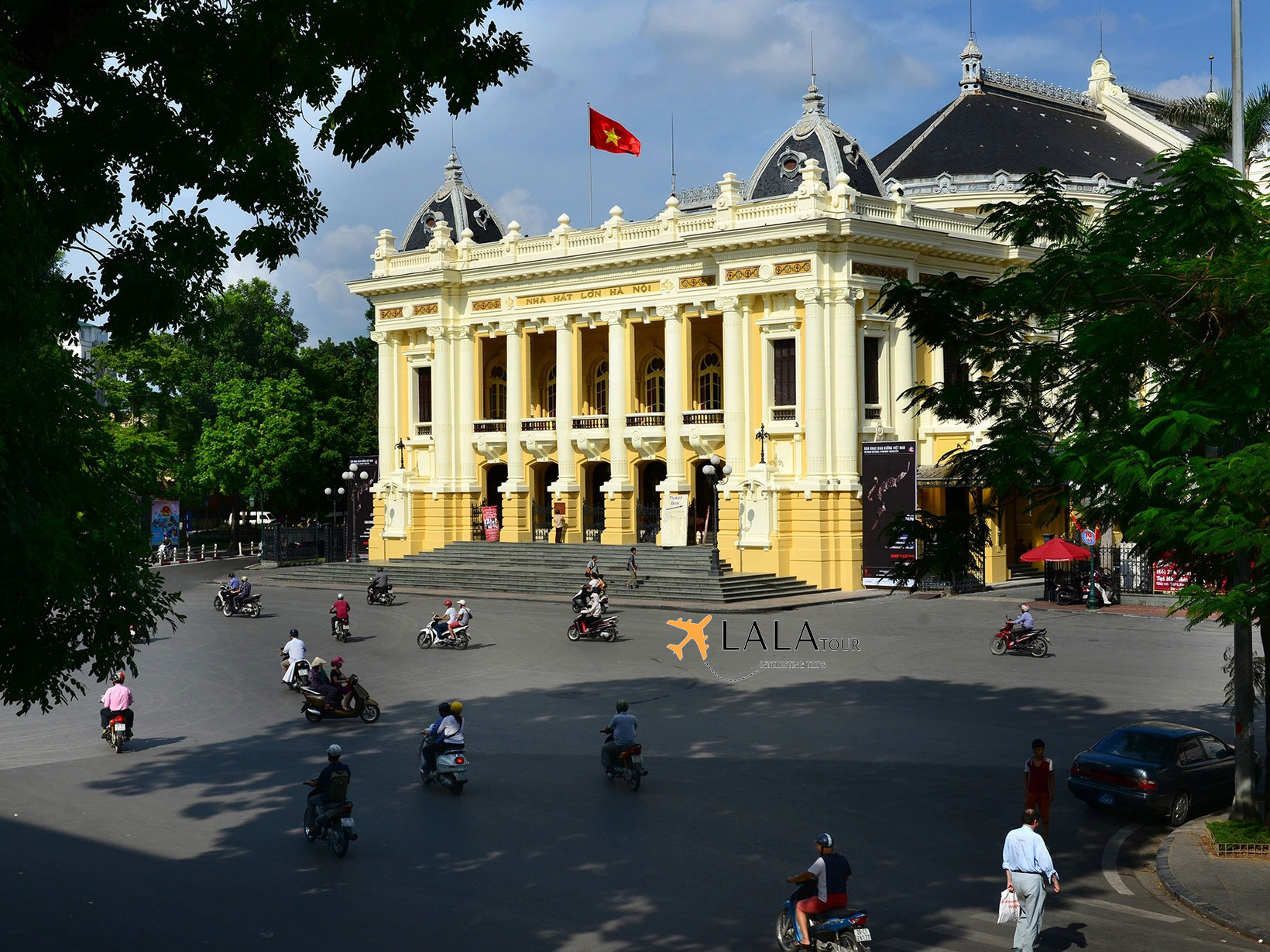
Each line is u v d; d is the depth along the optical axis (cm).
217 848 2116
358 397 9581
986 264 6419
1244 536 1706
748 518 5962
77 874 1978
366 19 1881
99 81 1853
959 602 5488
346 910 1797
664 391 6725
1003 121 7662
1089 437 1934
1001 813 2292
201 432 9300
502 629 4828
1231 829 2136
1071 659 3956
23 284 1440
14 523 1344
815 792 2438
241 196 2075
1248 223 1858
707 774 2591
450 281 7106
